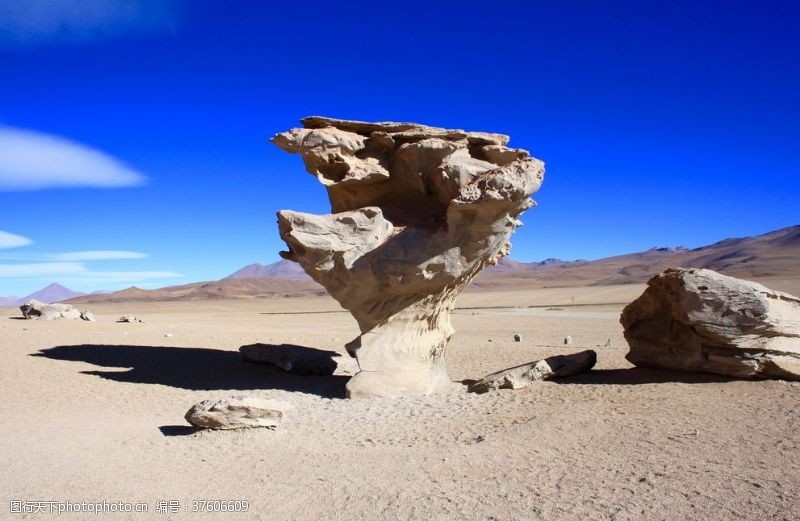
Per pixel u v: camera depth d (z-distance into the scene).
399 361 15.41
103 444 10.36
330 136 15.66
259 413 10.98
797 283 77.38
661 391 13.50
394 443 10.59
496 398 14.02
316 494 8.04
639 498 7.59
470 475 8.66
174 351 22.45
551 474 8.58
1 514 7.31
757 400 12.23
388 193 17.06
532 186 13.86
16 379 16.44
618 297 73.00
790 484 7.84
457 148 15.45
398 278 14.88
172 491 8.16
